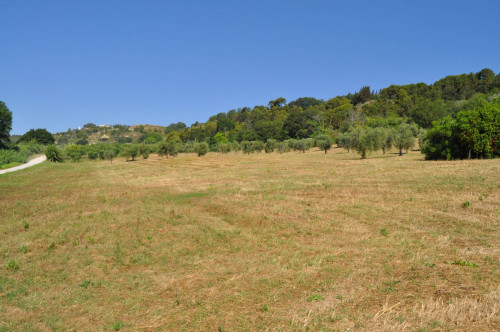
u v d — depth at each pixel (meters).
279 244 8.99
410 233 9.34
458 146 33.19
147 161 68.25
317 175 25.62
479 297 5.20
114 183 28.30
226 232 10.34
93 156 95.44
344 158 48.38
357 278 6.34
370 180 20.66
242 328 4.82
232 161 52.06
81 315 5.59
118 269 7.64
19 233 11.25
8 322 5.43
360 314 4.97
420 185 17.09
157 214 13.30
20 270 7.73
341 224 10.78
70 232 10.96
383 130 49.56
